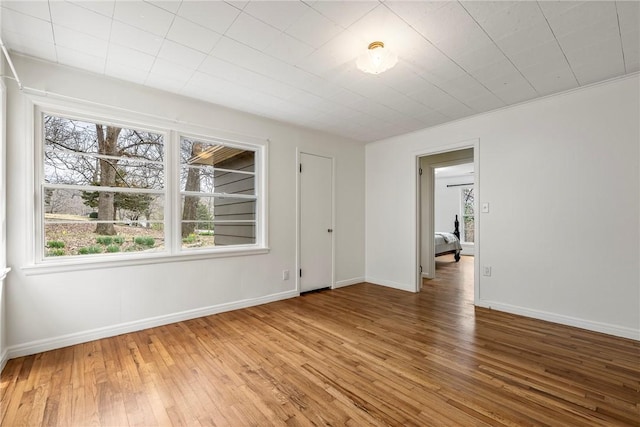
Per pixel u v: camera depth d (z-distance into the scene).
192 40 2.11
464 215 9.10
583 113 2.87
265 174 3.77
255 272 3.70
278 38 2.08
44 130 2.48
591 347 2.47
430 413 1.66
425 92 2.97
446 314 3.35
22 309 2.32
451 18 1.86
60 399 1.78
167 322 3.02
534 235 3.18
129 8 1.77
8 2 1.69
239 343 2.57
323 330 2.88
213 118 3.32
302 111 3.51
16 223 2.30
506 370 2.12
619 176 2.70
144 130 2.96
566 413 1.66
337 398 1.80
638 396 1.81
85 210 2.70
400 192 4.54
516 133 3.30
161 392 1.86
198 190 3.34
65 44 2.16
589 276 2.85
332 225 4.59
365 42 2.13
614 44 2.14
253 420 1.61
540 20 1.88
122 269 2.78
